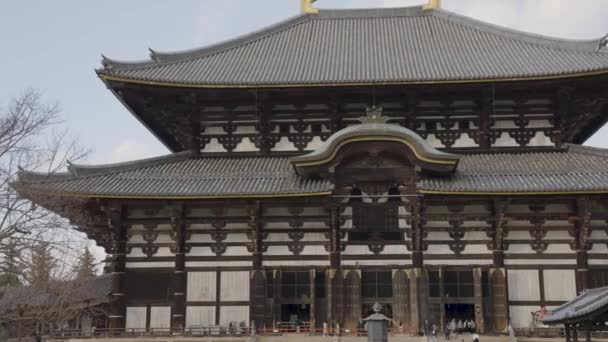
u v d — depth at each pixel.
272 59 52.56
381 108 44.41
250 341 37.78
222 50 54.81
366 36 57.91
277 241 42.97
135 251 43.53
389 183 42.84
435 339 37.88
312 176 42.78
